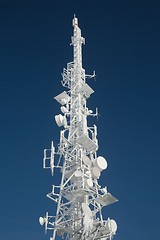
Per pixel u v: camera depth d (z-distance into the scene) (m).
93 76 36.94
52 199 28.16
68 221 27.47
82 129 31.45
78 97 34.16
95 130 32.44
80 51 38.16
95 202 28.88
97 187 29.81
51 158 29.38
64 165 29.61
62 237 28.62
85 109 33.78
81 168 29.27
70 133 31.92
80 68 36.59
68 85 35.84
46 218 27.48
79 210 28.28
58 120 32.59
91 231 27.19
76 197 28.56
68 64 37.09
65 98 34.72
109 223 27.27
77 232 26.94
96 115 33.91
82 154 30.12
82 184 28.53
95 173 29.44
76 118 32.84
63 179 28.83
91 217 26.55
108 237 27.58
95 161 29.78
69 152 30.75
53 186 28.42
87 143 30.17
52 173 28.89
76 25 40.25
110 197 27.81
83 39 39.16
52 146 29.91
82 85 35.50
